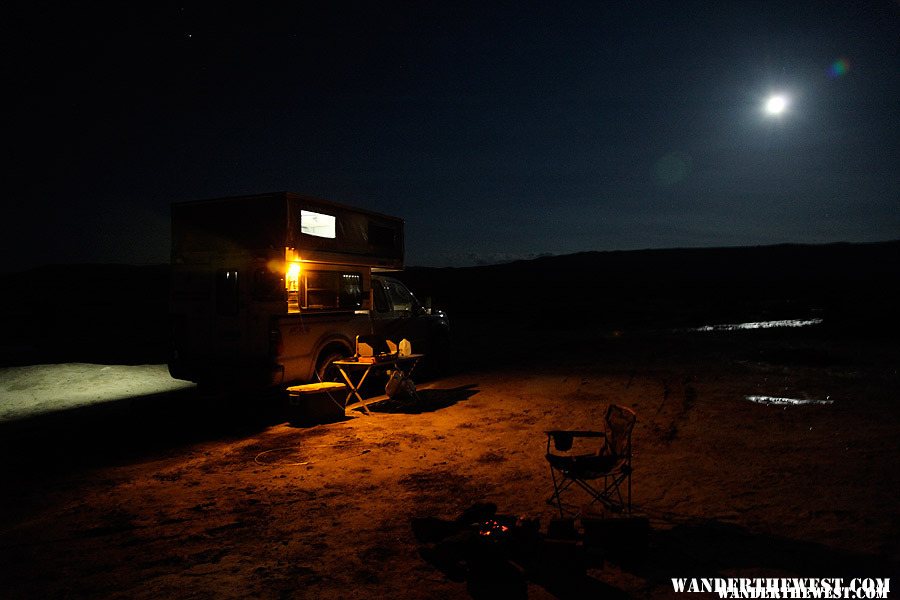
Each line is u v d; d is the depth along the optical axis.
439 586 3.46
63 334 20.59
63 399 9.80
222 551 3.96
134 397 10.00
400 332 10.44
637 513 4.53
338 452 6.43
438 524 4.07
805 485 5.10
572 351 16.25
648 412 8.30
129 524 4.47
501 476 5.52
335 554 3.90
